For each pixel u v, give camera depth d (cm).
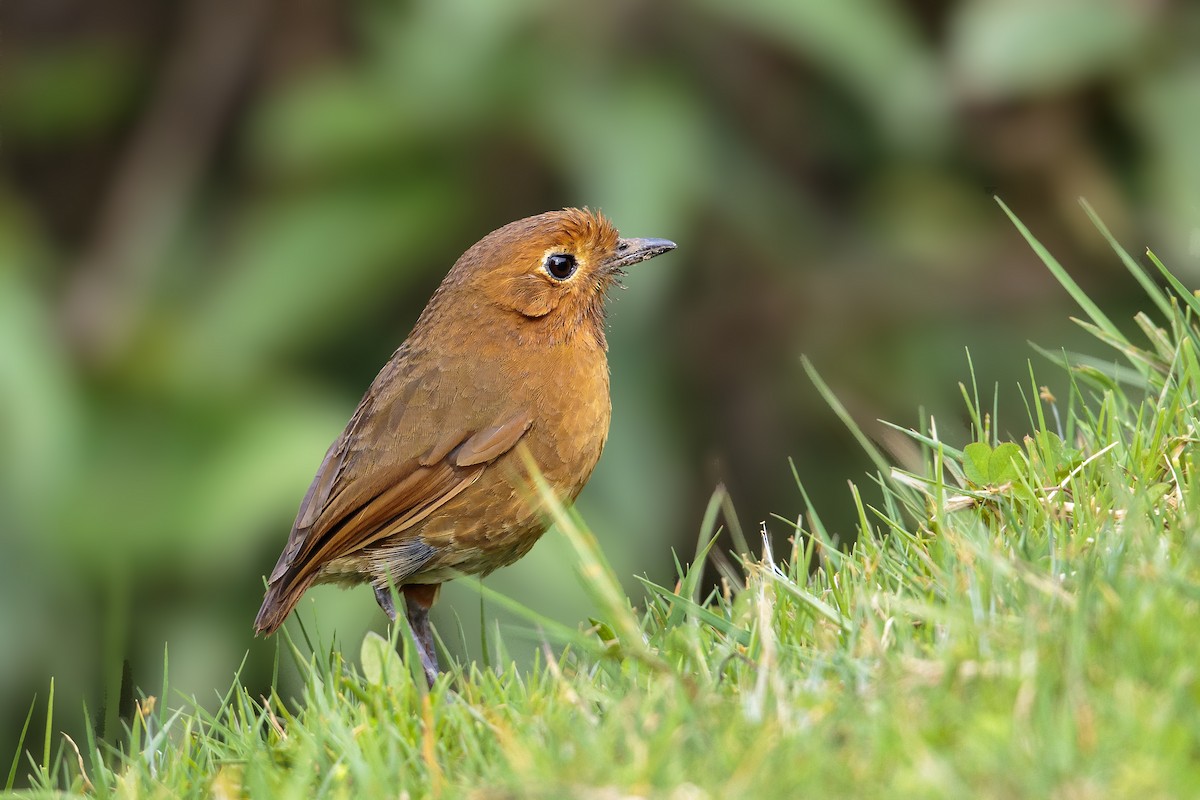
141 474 1154
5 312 1166
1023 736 550
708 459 1312
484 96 1223
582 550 718
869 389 1292
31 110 1395
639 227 1185
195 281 1337
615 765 598
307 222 1232
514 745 631
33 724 1121
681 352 1307
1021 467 808
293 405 1173
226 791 684
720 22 1292
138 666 1122
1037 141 1286
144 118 1388
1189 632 593
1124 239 1273
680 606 765
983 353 1278
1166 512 730
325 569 944
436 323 963
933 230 1303
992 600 669
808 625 739
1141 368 883
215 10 1364
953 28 1288
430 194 1245
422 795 643
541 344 945
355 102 1230
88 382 1204
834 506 1296
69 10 1421
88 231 1406
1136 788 519
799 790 552
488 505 930
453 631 1111
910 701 596
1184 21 1240
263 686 1130
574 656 838
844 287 1310
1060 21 1227
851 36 1234
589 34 1250
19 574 1116
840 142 1339
